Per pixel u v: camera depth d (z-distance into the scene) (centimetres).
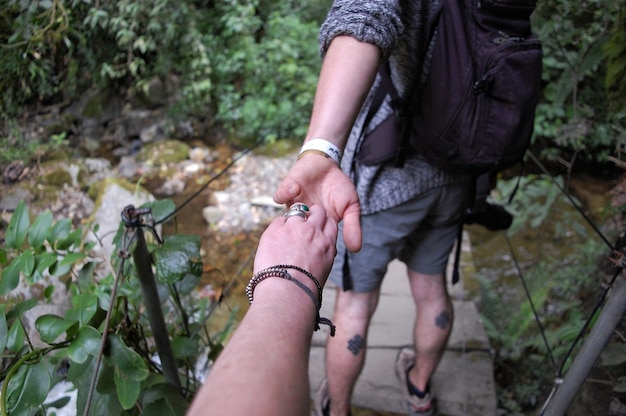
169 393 128
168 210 149
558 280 260
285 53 423
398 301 254
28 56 315
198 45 410
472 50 125
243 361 55
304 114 424
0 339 110
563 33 225
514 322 239
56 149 376
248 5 425
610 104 192
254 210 364
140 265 121
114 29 358
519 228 316
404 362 211
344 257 154
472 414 202
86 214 336
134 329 135
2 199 336
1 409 100
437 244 167
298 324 65
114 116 437
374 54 106
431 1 126
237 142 430
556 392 132
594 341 118
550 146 307
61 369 187
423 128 133
